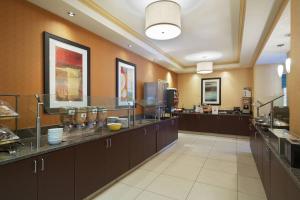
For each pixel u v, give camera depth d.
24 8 2.20
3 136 1.60
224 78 6.84
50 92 2.49
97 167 2.26
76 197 1.97
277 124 2.78
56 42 2.58
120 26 3.33
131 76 4.42
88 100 2.83
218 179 2.79
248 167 3.28
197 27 3.36
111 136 2.51
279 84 5.09
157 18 2.32
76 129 2.35
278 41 3.25
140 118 4.64
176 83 7.64
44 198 1.66
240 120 5.87
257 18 2.59
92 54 3.25
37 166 1.61
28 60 2.25
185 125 6.71
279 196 1.56
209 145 4.89
